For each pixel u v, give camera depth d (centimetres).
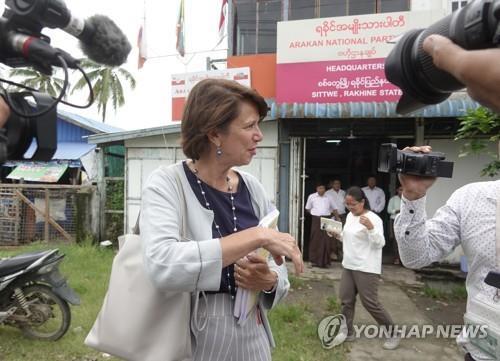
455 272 669
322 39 696
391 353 385
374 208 784
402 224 147
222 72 732
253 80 797
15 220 823
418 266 154
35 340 385
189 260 113
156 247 117
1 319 369
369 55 677
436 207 727
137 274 128
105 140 798
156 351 122
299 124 760
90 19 110
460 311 516
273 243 117
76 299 385
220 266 113
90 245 769
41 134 106
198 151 136
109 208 844
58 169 1095
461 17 70
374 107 674
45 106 109
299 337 408
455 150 721
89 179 1062
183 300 126
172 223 125
